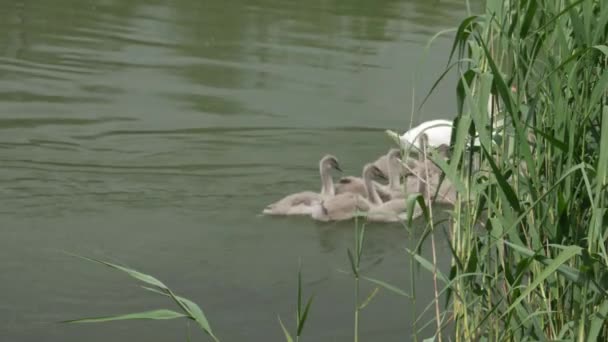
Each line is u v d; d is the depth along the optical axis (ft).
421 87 62.18
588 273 19.43
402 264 38.17
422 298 34.78
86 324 31.48
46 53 64.34
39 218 40.06
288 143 51.11
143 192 43.52
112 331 31.12
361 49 70.59
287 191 45.24
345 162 49.32
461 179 24.66
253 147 50.14
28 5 77.77
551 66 22.56
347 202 42.73
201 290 34.50
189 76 61.52
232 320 32.22
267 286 35.14
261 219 41.86
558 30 21.35
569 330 22.22
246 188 45.14
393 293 35.09
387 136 53.21
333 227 41.73
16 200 41.55
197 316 20.27
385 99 59.31
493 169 20.67
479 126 21.47
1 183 43.06
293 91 59.62
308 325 32.09
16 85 57.11
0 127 49.93
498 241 22.57
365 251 39.40
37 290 33.83
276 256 38.09
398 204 43.88
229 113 54.80
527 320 22.63
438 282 36.42
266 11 81.66
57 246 37.58
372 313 33.27
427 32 76.95
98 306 32.94
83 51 65.46
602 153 18.88
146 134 50.72
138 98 56.39
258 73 63.05
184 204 42.68
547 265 20.90
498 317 23.84
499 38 23.44
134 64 63.31
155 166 46.65
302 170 47.83
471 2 91.25
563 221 20.89
